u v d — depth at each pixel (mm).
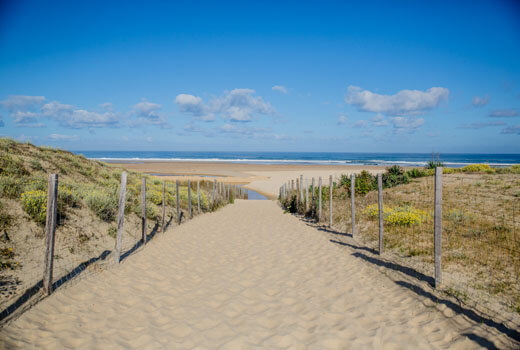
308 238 10164
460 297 4777
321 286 5707
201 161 112125
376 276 6160
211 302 5016
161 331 4051
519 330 3816
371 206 12414
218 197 22562
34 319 4168
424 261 6645
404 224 9859
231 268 6906
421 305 4680
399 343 3691
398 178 18781
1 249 5520
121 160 113688
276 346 3662
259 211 19344
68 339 3787
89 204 8930
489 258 6230
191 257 7832
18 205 7023
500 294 4793
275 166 81188
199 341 3793
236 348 3625
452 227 8547
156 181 19344
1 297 4426
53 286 5113
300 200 18031
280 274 6453
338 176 47656
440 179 5219
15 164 9836
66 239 6898
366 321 4262
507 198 11297
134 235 9266
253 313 4590
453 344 3633
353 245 8797
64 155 14492
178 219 12695
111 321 4320
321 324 4191
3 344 3504
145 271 6582
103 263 6715
